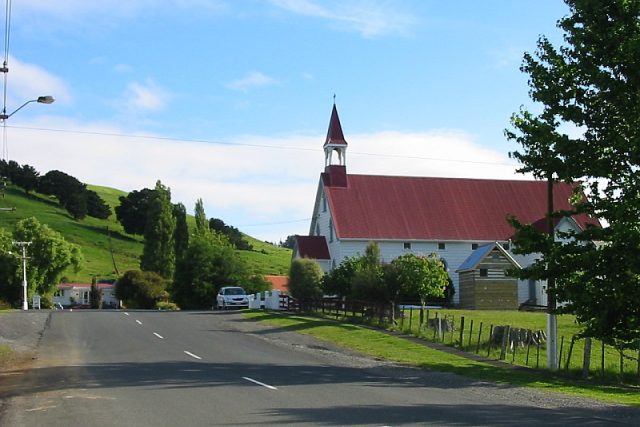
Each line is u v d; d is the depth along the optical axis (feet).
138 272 308.40
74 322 138.21
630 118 74.18
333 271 163.73
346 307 145.79
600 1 75.05
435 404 50.24
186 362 77.87
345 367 77.97
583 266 74.79
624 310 72.79
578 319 76.59
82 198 529.86
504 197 230.68
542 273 76.95
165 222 342.03
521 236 78.89
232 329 129.49
